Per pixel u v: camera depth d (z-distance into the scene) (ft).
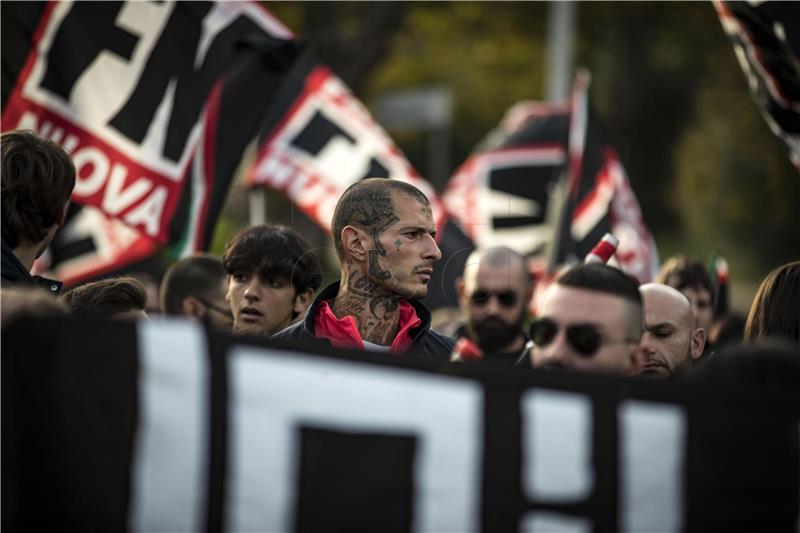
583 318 21.36
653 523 18.69
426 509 18.25
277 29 37.88
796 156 33.71
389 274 26.48
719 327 43.88
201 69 36.47
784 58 32.73
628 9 162.81
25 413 17.21
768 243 192.85
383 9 110.83
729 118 181.47
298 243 29.81
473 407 18.53
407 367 18.43
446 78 163.63
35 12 34.60
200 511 17.54
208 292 33.30
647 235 48.42
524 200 52.44
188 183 36.17
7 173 24.72
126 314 26.81
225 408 17.79
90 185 34.99
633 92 177.27
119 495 17.29
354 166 44.32
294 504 17.85
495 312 32.65
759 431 18.93
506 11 154.51
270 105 37.76
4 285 23.57
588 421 18.71
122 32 35.50
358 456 18.13
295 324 27.61
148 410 17.49
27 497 17.10
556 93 105.19
